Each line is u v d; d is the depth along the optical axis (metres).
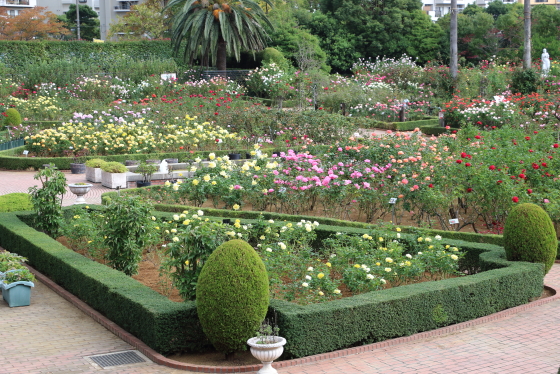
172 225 8.99
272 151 19.44
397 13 47.81
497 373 5.82
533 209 8.64
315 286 7.29
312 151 14.48
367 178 12.26
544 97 23.16
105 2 68.94
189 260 6.93
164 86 30.14
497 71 30.66
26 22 52.97
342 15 47.62
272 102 32.03
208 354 6.41
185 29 34.44
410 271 7.82
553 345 6.62
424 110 29.09
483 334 7.01
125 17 49.88
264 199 12.20
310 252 8.80
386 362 6.11
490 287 7.66
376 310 6.62
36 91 28.78
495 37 48.44
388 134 13.67
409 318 6.89
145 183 15.48
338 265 7.96
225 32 33.81
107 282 7.41
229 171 12.60
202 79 32.81
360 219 12.18
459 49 49.81
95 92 28.75
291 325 6.07
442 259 8.16
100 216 9.70
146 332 6.38
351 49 47.38
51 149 19.30
